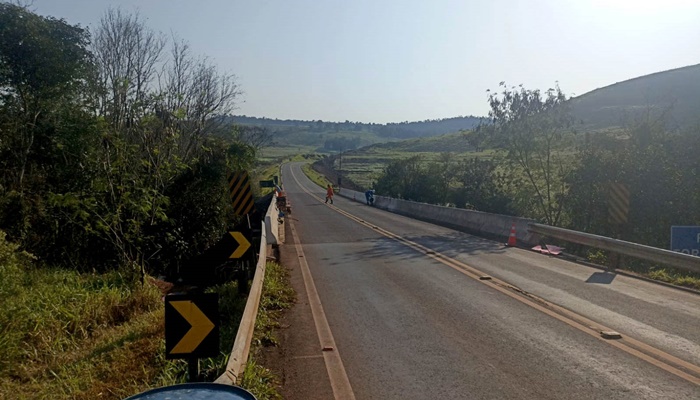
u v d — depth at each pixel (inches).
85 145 609.3
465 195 1354.6
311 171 3981.3
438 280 496.7
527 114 1016.2
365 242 773.3
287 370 276.5
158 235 711.1
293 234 875.4
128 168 550.0
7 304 345.1
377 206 1659.7
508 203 1112.8
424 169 1905.8
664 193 802.8
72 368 303.4
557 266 571.5
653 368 271.9
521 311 384.8
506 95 1041.5
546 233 716.0
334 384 257.3
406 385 254.7
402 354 297.4
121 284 500.7
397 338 325.7
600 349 301.9
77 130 631.8
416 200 1770.4
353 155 5526.6
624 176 828.0
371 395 244.4
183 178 844.0
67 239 585.9
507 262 595.8
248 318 309.9
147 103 600.1
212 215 880.3
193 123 1106.1
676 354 293.0
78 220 568.4
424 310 390.0
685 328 341.7
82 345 357.4
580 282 488.1
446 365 279.6
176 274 759.1
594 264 584.1
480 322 357.4
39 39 682.2
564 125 1005.2
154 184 598.2
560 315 373.4
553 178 1019.9
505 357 290.2
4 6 677.3
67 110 666.2
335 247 722.2
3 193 542.9
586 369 271.3
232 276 630.5
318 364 284.0
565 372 267.4
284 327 352.5
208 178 881.5
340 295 440.5
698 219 776.9
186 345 235.6
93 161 534.6
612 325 349.1
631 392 242.5
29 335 347.6
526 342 315.0
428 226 1011.9
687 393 241.0
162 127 635.5
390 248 709.9
